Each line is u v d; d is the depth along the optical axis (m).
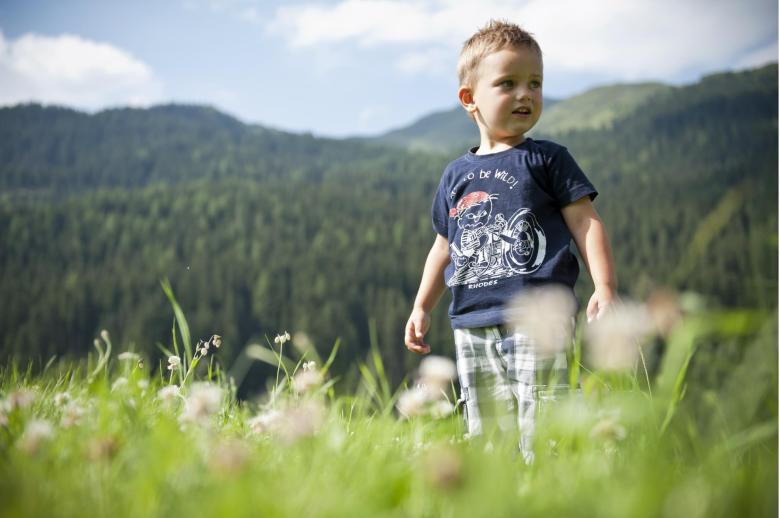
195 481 0.99
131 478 1.01
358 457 1.18
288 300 89.94
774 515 0.76
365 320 88.56
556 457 1.20
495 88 2.51
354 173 176.12
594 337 0.83
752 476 0.81
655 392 0.94
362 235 114.62
